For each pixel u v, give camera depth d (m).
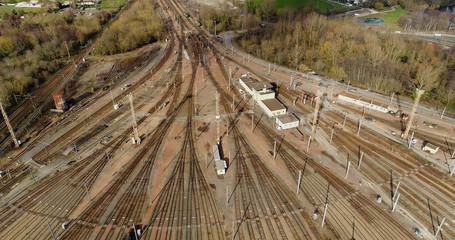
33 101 126.44
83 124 109.88
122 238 68.25
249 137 101.75
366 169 88.25
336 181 84.12
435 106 118.25
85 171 87.50
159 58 171.50
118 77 148.50
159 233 69.25
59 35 186.75
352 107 119.81
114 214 74.00
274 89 134.50
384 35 164.12
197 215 73.75
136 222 71.88
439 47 156.00
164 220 72.44
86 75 152.50
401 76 130.38
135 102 124.38
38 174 86.75
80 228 70.56
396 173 86.62
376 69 136.88
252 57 172.88
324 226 71.06
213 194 79.56
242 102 123.62
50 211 75.12
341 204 77.00
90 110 119.19
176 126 108.06
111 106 121.75
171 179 84.50
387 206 76.38
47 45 172.12
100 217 73.25
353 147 97.19
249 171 87.31
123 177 85.19
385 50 151.12
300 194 79.81
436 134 101.94
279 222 72.12
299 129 106.25
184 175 85.94
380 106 116.00
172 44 193.75
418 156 92.44
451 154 92.88
